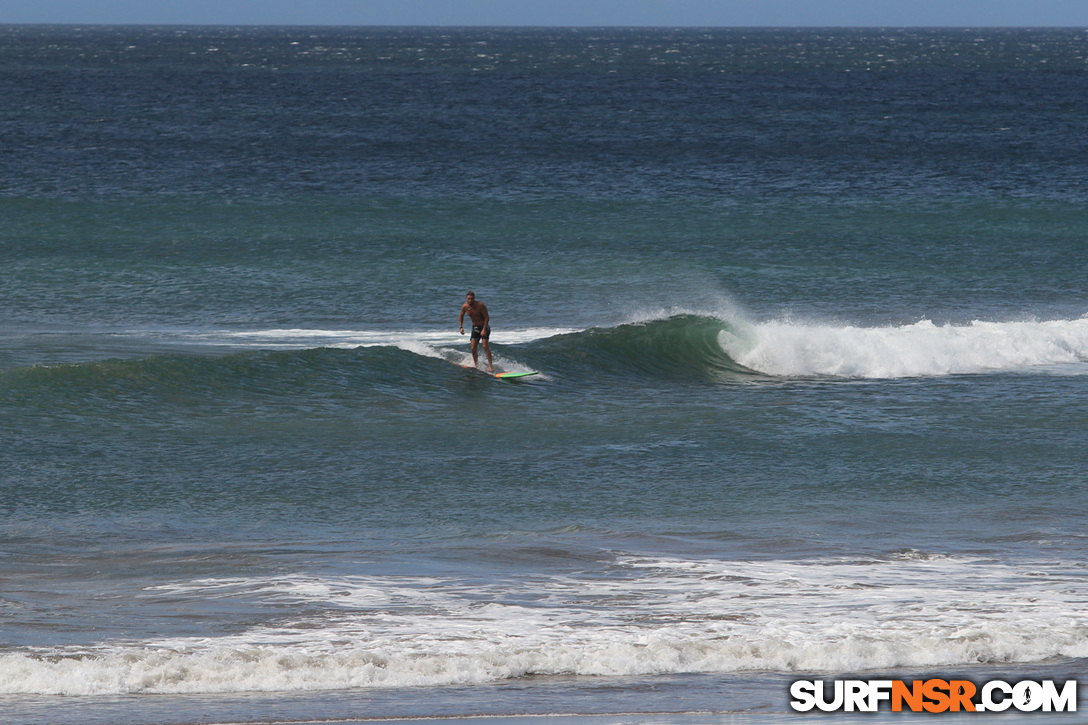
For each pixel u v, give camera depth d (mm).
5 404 70500
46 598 40906
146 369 78062
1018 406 81125
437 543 49625
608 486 59875
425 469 62500
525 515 54375
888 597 42438
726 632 38406
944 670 35875
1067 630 38906
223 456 63875
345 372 82812
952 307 117125
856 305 117875
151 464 61656
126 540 49094
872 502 57469
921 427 74500
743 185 199250
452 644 36875
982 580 44812
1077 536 51844
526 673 35125
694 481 61094
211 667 34312
